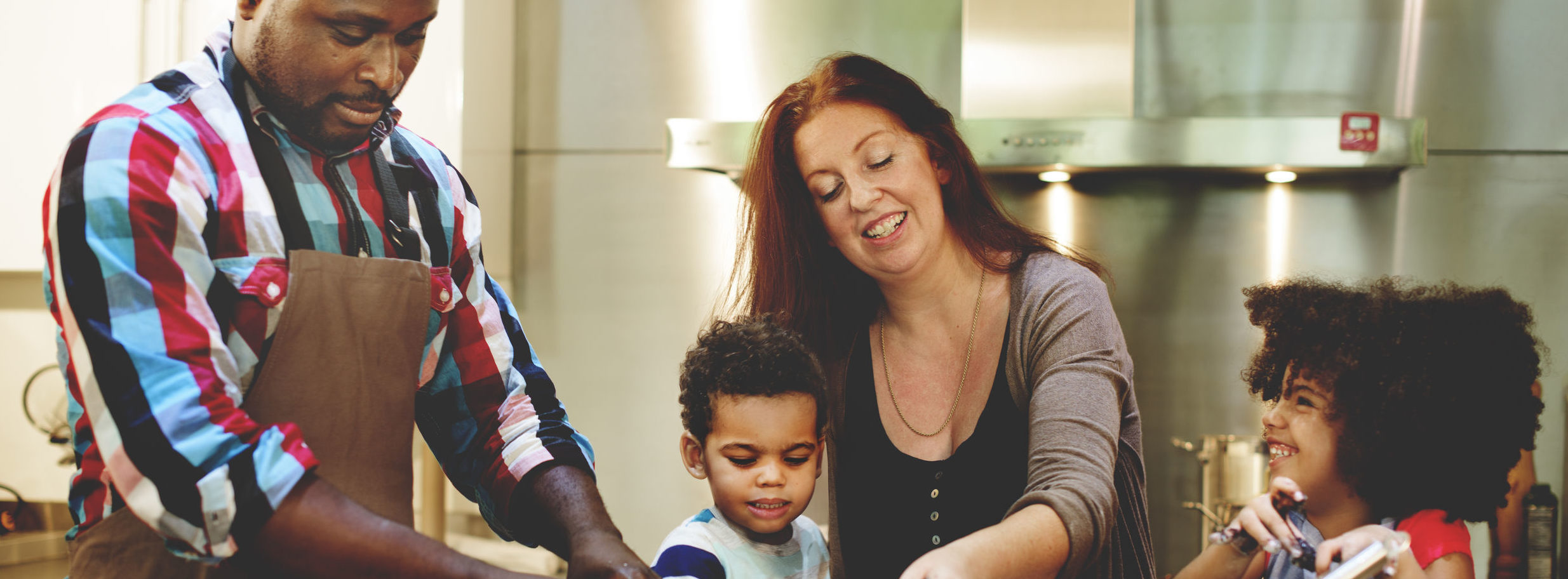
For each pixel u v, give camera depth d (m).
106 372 0.62
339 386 0.75
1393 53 2.19
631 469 2.40
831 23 2.35
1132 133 1.98
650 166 2.40
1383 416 0.88
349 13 0.74
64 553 2.07
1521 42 2.16
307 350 0.73
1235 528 0.93
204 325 0.66
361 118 0.77
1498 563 1.69
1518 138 2.16
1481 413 0.88
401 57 0.78
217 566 0.72
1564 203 2.15
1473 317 0.90
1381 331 0.90
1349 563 0.74
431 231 0.83
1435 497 0.89
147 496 0.63
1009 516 0.79
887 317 1.04
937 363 0.99
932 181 0.96
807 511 2.32
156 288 0.64
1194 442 2.24
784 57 2.37
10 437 2.26
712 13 2.39
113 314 0.63
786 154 1.00
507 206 2.40
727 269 2.37
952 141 0.98
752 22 2.38
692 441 0.96
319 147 0.76
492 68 2.30
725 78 2.38
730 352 0.93
